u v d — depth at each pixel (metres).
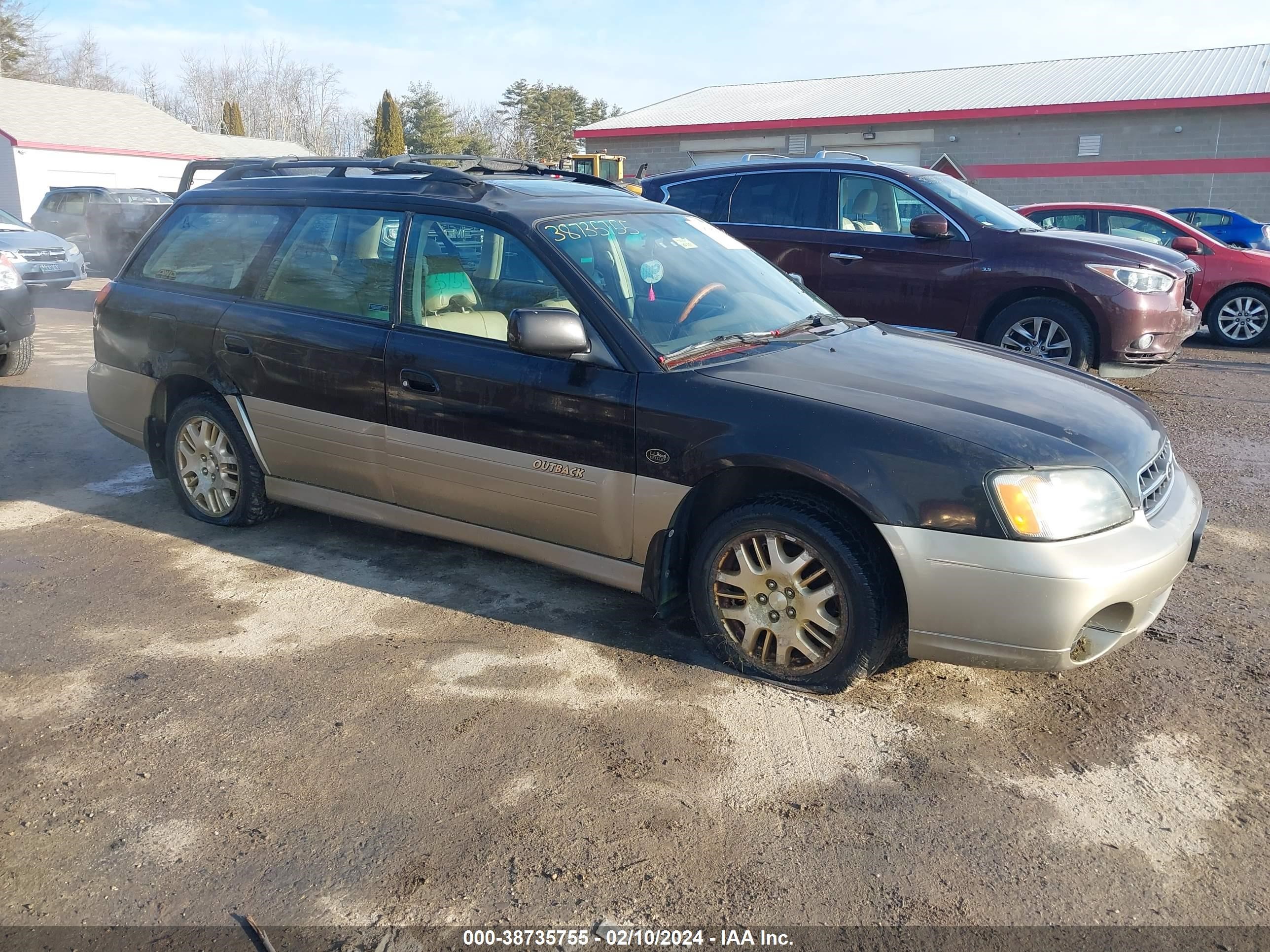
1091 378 3.92
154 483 5.66
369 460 4.11
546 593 4.16
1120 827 2.65
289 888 2.41
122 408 5.03
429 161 4.58
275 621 3.88
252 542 4.72
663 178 8.86
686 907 2.36
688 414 3.31
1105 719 3.20
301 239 4.40
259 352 4.34
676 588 3.59
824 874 2.47
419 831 2.62
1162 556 3.05
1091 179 22.39
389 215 4.14
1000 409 3.26
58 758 2.95
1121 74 24.48
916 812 2.72
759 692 3.35
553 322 3.37
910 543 3.00
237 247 4.63
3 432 6.78
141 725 3.12
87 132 33.53
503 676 3.45
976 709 3.26
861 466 3.06
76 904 2.36
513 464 3.69
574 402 3.51
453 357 3.78
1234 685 3.41
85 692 3.32
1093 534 2.97
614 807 2.73
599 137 26.83
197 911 2.34
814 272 8.06
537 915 2.33
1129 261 7.22
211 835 2.60
